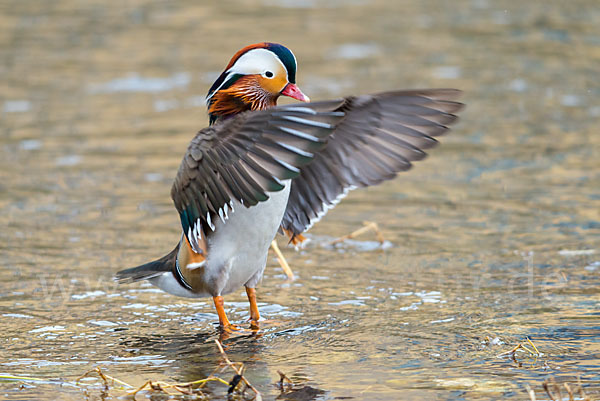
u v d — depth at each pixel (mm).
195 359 8555
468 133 19094
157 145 18156
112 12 32469
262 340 9062
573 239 12586
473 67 24609
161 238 12891
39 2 34125
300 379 7910
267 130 7535
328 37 28312
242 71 9352
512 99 21594
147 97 22016
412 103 8367
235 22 30609
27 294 10602
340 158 9047
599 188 15156
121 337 9242
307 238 13133
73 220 13727
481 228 13305
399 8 33312
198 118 20203
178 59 25531
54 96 21969
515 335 8992
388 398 7391
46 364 8438
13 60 25469
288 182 8906
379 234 12867
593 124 19484
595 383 7621
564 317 9539
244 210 8727
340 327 9414
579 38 28109
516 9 32750
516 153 17547
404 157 8750
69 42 27734
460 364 8203
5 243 12562
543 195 14883
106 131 19156
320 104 7309
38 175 16141
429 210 14367
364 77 23094
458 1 34438
